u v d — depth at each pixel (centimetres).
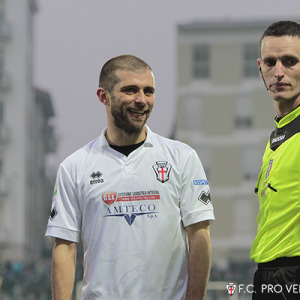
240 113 6312
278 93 515
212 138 6294
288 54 511
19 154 7144
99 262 518
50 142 9444
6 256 6894
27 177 7269
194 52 6325
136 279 512
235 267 5794
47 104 8775
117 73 520
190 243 525
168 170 523
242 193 6203
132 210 517
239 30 6306
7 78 7231
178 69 6306
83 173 531
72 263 537
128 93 517
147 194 519
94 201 523
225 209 6200
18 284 3644
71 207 533
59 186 538
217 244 6138
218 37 6309
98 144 536
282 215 503
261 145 6244
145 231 514
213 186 6238
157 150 530
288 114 520
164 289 514
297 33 514
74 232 534
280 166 509
